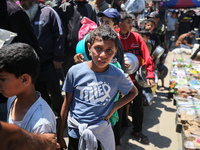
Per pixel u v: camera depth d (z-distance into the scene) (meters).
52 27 2.82
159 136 3.28
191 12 10.46
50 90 2.96
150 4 7.24
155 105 4.25
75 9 3.23
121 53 2.33
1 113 1.95
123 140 3.12
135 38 2.83
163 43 4.60
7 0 2.08
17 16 2.11
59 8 3.30
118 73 1.71
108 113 1.80
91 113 1.70
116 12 2.57
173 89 4.36
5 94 1.25
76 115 1.75
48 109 1.37
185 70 4.96
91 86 1.67
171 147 3.04
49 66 2.83
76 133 1.79
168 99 4.52
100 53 1.52
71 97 1.80
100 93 1.68
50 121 1.32
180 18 10.56
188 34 8.17
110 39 1.50
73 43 3.20
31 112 1.30
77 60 2.13
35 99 1.36
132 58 2.72
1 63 1.17
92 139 1.65
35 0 2.76
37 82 2.81
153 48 4.09
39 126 1.26
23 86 1.26
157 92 4.85
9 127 0.66
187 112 3.35
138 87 2.86
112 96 1.76
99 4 4.28
